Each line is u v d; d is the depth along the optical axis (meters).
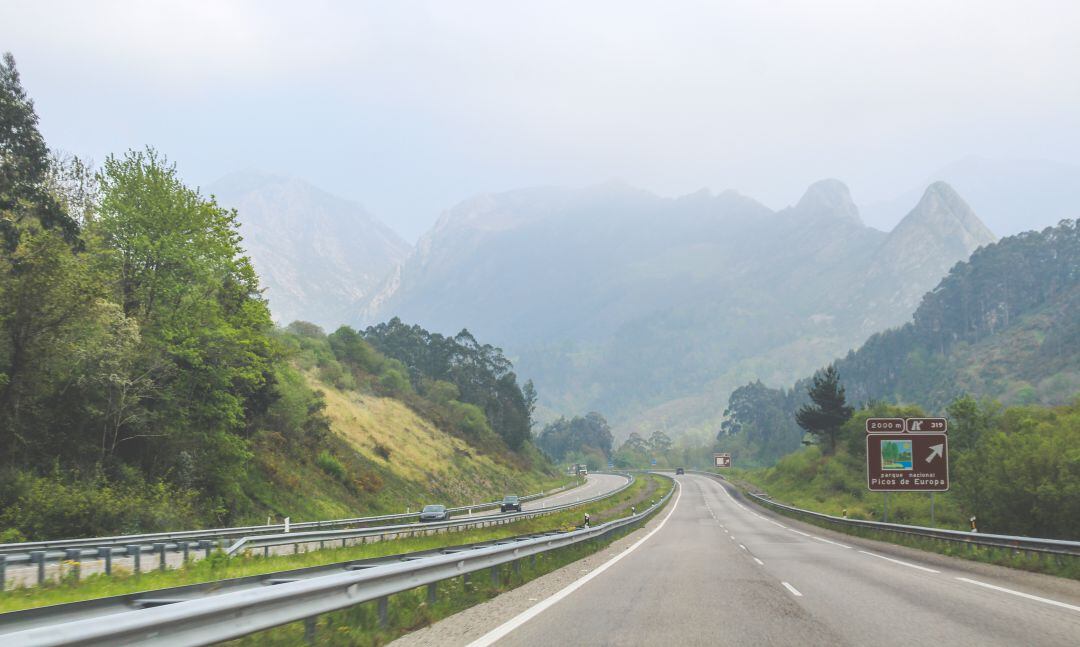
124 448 40.09
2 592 13.86
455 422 126.69
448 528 43.03
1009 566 21.12
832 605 12.69
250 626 7.30
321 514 52.97
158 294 41.34
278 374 58.78
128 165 40.91
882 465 37.44
